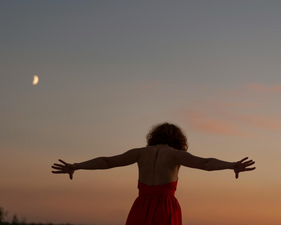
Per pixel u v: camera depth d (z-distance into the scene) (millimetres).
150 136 4301
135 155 4070
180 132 4328
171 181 3889
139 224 3738
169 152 3973
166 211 3732
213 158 3693
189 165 3793
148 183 3906
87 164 3932
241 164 3449
